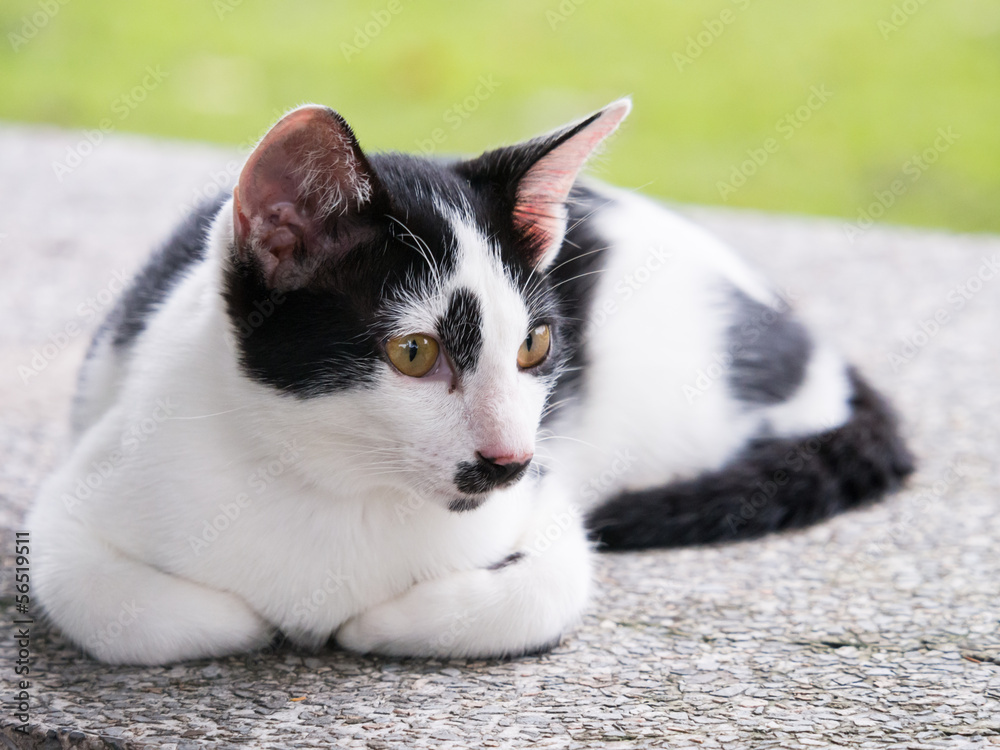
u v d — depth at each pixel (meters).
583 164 3.25
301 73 9.45
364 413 2.80
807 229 7.34
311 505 2.92
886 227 7.50
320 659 2.97
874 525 3.89
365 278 2.81
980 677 2.81
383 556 2.98
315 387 2.78
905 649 2.98
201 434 2.89
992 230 7.87
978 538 3.72
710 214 7.56
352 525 2.95
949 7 11.02
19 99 9.02
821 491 3.97
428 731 2.57
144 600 2.86
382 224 2.85
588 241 3.99
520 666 2.93
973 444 4.54
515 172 3.09
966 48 10.29
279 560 2.93
